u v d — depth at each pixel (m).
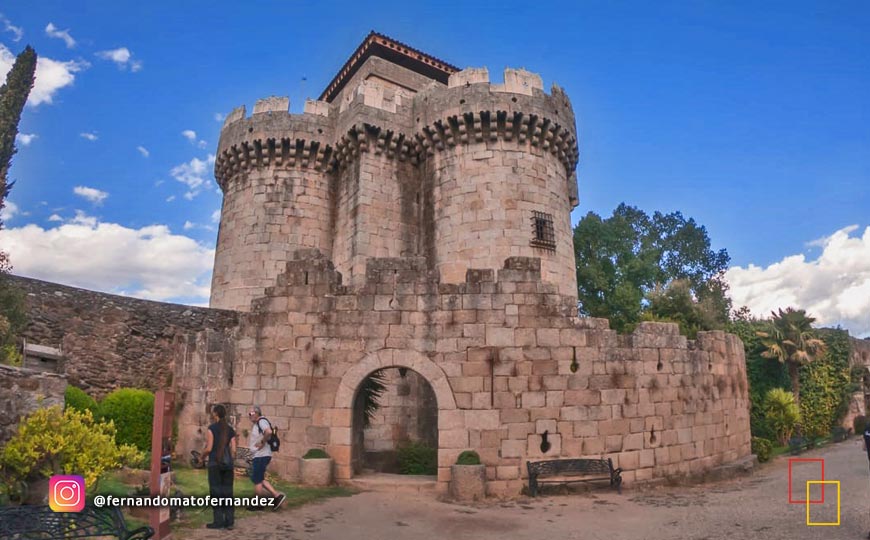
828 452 25.88
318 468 14.23
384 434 21.27
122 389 17.44
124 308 20.16
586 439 14.87
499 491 14.05
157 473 8.73
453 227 23.47
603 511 12.36
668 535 10.23
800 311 35.59
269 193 26.84
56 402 10.38
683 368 17.14
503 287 15.41
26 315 17.52
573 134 26.11
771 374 34.00
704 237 53.84
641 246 49.09
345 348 15.30
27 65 20.97
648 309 38.03
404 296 15.48
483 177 23.47
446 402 14.60
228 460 10.16
